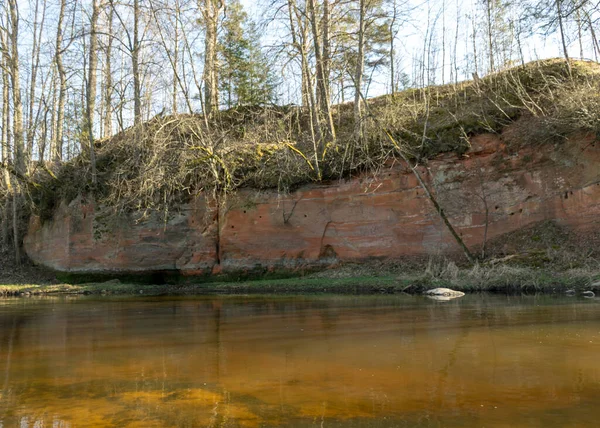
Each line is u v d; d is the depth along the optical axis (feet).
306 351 19.06
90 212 71.56
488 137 56.08
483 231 55.06
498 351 17.83
